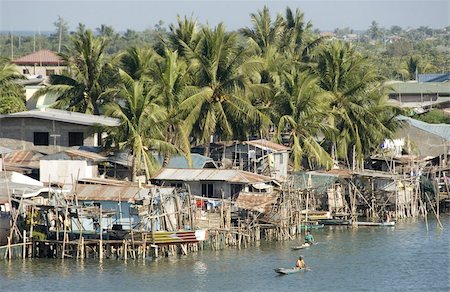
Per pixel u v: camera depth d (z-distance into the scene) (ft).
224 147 447.42
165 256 347.36
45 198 364.79
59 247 339.57
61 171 390.21
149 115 389.60
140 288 298.56
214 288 301.22
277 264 340.59
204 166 434.30
